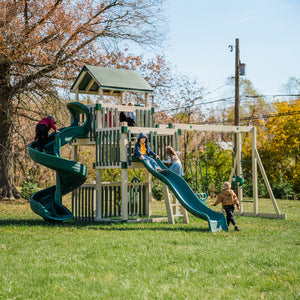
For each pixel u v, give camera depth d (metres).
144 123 16.27
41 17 24.31
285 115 34.56
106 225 13.18
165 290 5.64
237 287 5.86
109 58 28.14
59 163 13.55
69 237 10.17
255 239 9.99
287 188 31.86
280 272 6.64
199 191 28.97
